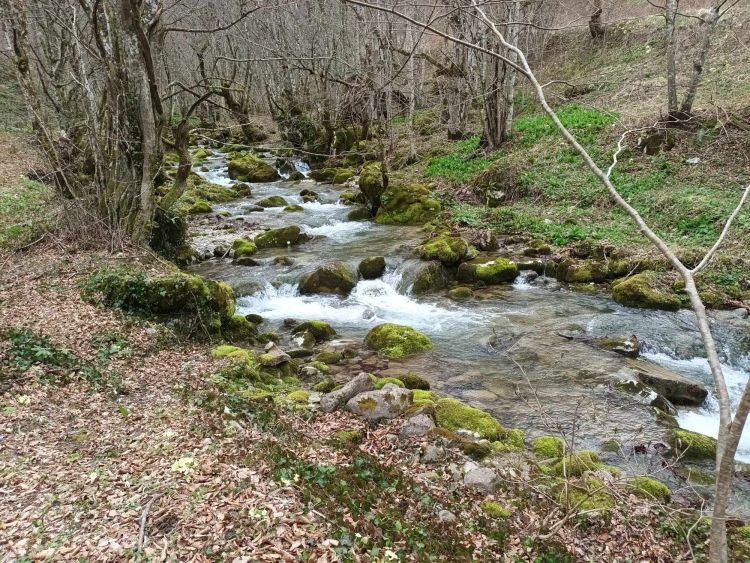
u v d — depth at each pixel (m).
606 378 8.06
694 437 6.53
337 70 29.81
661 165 16.14
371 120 28.31
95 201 12.12
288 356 8.71
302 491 4.76
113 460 5.25
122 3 10.24
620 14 32.19
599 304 11.24
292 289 12.69
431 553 4.38
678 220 13.64
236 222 18.45
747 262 11.27
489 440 6.47
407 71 24.83
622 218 14.93
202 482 4.84
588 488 5.30
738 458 6.52
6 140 24.44
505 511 5.12
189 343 8.92
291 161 29.91
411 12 18.59
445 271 13.12
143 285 9.12
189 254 14.30
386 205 18.61
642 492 5.44
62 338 7.93
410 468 5.77
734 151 15.27
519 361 8.88
